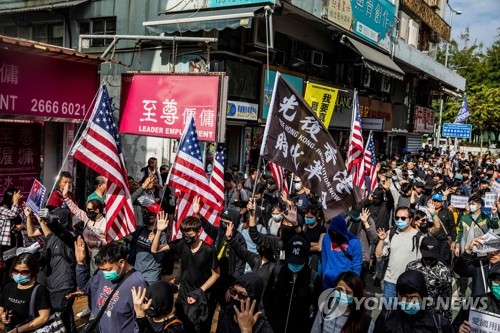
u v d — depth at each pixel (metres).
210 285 4.99
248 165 13.74
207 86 8.16
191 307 4.74
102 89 5.53
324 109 11.26
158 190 9.12
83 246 4.83
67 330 5.20
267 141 4.83
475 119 40.56
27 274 4.09
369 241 7.22
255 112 12.95
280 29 13.85
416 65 21.67
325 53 16.95
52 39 13.55
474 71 46.16
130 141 12.40
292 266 4.66
